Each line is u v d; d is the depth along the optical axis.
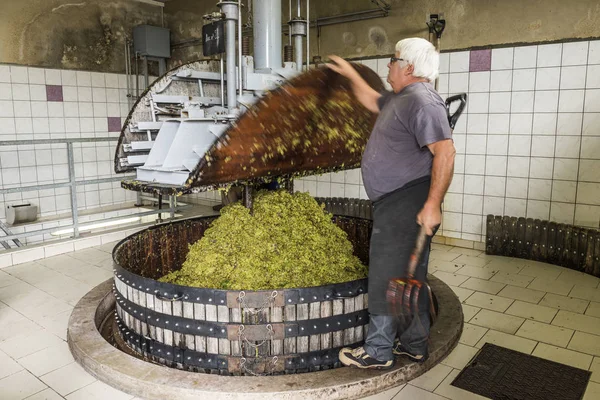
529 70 4.28
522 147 4.43
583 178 4.17
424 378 2.41
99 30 6.31
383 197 2.15
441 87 4.78
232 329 2.35
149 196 6.91
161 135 2.53
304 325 2.38
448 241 4.99
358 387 2.22
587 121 4.08
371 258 2.22
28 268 4.23
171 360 2.51
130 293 2.61
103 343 2.61
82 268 4.23
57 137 6.02
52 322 3.12
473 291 3.66
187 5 6.68
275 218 2.84
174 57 6.97
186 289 2.37
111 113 6.57
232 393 2.13
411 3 4.81
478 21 4.48
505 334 2.91
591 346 2.76
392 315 2.20
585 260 4.05
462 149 4.76
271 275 2.61
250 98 2.55
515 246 4.50
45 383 2.38
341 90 2.53
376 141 2.14
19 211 5.59
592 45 3.96
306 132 2.47
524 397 2.24
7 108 5.54
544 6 4.14
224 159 2.16
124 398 2.25
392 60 2.15
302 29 3.01
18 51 5.56
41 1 5.69
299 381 2.22
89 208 6.48
